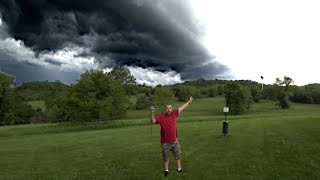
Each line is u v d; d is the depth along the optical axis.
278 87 129.12
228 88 113.88
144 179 11.59
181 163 14.21
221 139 22.72
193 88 164.12
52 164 16.11
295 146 18.09
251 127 32.38
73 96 64.88
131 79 115.12
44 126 60.19
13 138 40.78
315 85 180.50
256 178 11.24
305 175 11.48
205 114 103.88
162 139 11.55
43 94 100.94
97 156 17.58
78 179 12.22
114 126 58.97
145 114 98.94
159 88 99.50
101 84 65.94
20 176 13.38
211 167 13.24
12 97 91.06
